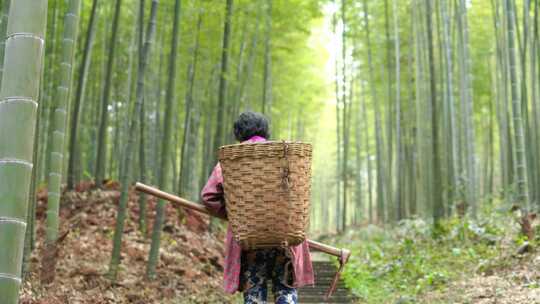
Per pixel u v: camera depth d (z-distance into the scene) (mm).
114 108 12867
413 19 14016
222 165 2629
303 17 13242
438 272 7492
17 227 2340
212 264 8453
